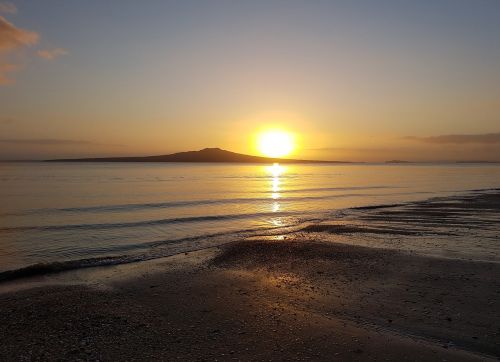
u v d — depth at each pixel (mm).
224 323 9711
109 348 8312
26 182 72375
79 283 13516
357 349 8242
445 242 19688
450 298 11258
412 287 12383
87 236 22922
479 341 8539
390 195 51531
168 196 48844
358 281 13203
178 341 8664
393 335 8930
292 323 9680
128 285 13141
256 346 8406
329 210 35469
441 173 145125
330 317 10070
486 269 14281
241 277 13992
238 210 35750
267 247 18781
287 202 42875
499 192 55094
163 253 18453
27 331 9203
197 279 13789
